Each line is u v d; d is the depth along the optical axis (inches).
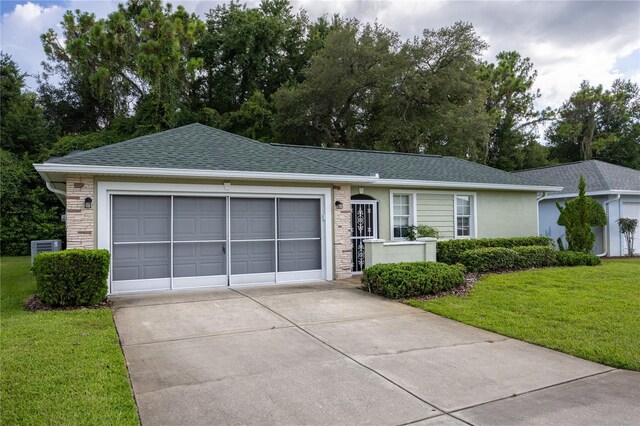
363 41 999.0
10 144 976.9
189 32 978.7
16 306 310.5
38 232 818.2
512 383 174.9
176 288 374.6
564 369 191.6
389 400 157.3
